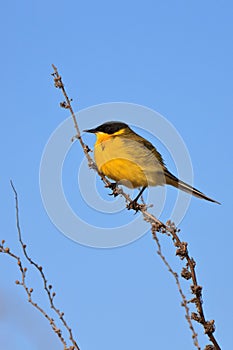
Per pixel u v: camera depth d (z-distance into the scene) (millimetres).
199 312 7871
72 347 7852
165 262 7980
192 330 7492
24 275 8211
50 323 8008
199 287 7953
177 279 7859
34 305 8125
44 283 8234
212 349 7668
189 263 8195
